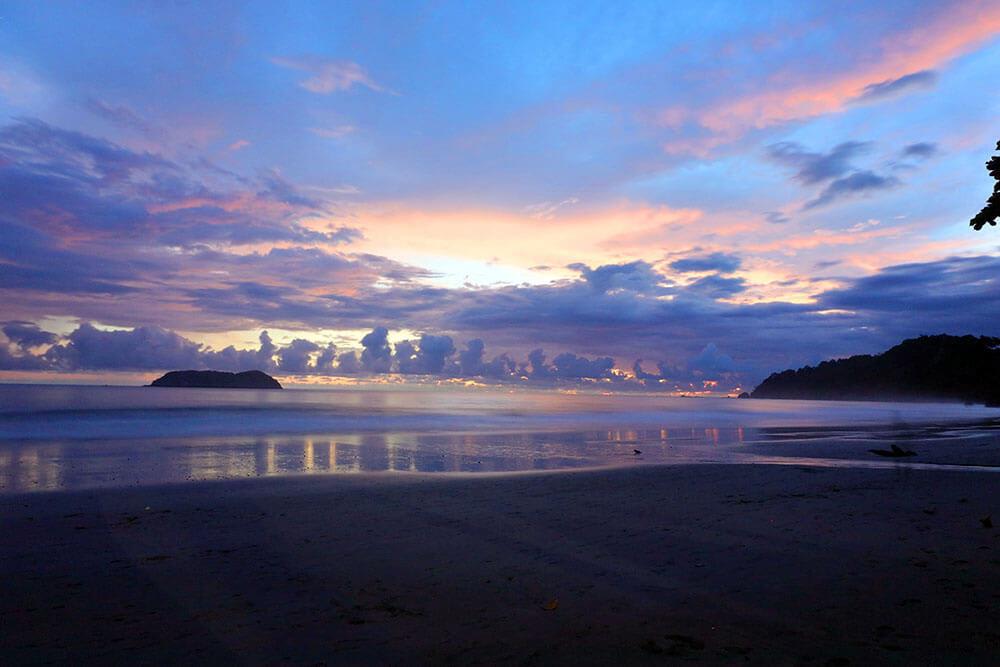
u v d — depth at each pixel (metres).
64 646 4.30
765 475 14.02
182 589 5.64
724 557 6.74
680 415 62.53
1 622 4.77
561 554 6.92
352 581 5.89
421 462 17.70
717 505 10.05
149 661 4.06
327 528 8.30
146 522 8.70
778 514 9.23
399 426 35.84
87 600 5.31
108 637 4.48
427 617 4.89
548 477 13.67
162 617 4.90
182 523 8.64
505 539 7.65
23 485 12.44
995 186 5.36
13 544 7.38
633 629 4.58
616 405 111.25
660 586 5.70
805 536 7.72
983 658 3.92
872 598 5.23
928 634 4.37
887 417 56.97
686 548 7.16
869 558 6.60
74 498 10.78
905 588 5.49
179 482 12.90
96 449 20.16
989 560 6.43
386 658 4.08
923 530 7.97
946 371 141.50
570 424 41.34
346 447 22.09
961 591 5.38
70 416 39.28
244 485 12.44
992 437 28.47
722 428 37.47
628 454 20.86
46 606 5.15
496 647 4.25
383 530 8.19
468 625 4.70
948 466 16.53
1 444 21.67
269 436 26.84
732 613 4.93
